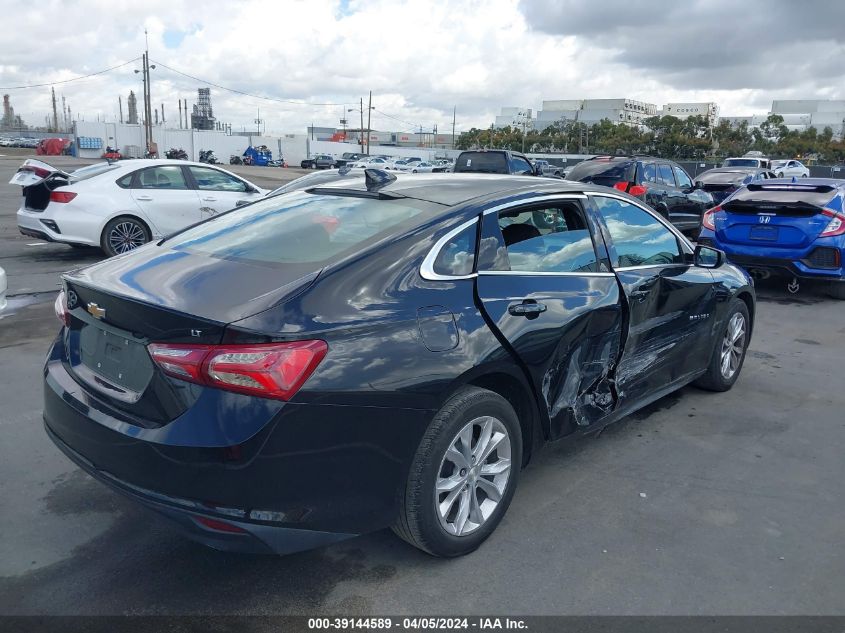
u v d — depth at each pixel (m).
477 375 3.04
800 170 34.19
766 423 4.85
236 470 2.51
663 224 4.55
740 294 5.45
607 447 4.41
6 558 3.10
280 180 35.75
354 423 2.68
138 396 2.74
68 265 10.02
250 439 2.49
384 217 3.31
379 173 3.88
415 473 2.90
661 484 3.92
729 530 3.46
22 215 10.28
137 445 2.62
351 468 2.71
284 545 2.65
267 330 2.54
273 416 2.51
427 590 2.95
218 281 2.87
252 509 2.56
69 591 2.89
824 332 7.41
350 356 2.67
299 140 76.81
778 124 81.75
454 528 3.11
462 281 3.13
